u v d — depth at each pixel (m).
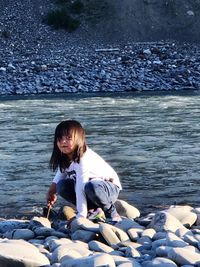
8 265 5.31
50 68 34.94
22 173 10.41
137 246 5.96
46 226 6.96
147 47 42.53
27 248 5.57
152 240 6.19
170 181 9.71
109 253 5.71
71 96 28.45
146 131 15.28
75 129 7.02
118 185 7.28
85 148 7.09
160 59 38.53
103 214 7.06
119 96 27.98
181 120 17.45
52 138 14.37
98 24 47.03
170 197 8.73
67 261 5.20
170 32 46.94
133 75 34.19
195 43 45.25
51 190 7.45
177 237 5.98
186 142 13.41
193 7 49.12
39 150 12.67
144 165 10.97
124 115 19.20
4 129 16.16
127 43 44.81
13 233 6.63
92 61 37.25
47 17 47.06
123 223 6.80
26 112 20.88
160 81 33.41
